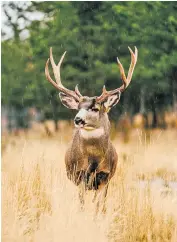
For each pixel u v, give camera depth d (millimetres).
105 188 14977
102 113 14922
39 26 49812
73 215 12672
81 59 46156
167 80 45250
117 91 14961
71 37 46031
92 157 14961
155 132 41531
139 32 44406
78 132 15070
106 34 44938
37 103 48875
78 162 15031
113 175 15656
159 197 14945
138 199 13781
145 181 17234
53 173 15234
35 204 13586
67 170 15547
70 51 46125
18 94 49656
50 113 48875
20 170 14758
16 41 51000
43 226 12414
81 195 14234
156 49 44188
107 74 43844
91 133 14773
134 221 13109
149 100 48469
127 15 44625
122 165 17766
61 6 47156
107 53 45219
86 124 14609
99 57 45344
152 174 20188
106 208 13766
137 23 44625
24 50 50875
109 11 45469
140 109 46344
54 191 13672
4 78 49688
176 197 15305
